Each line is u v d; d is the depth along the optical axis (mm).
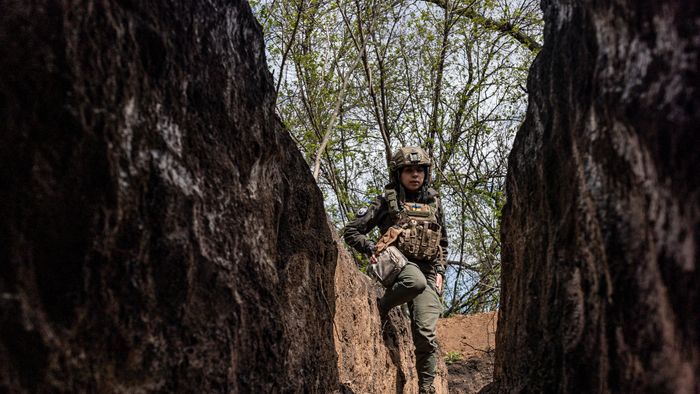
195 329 2283
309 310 3510
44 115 1785
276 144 3025
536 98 2898
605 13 2207
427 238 5242
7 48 1746
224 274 2475
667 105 1818
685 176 1736
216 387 2393
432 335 5340
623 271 2008
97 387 1867
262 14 7051
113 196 1924
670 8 1853
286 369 3045
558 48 2678
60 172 1808
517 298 2928
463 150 12352
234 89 2695
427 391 5328
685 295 1715
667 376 1784
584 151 2291
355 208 11883
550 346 2490
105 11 1987
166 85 2238
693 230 1694
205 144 2445
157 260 2119
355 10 9508
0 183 1700
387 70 11594
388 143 9797
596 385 2166
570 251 2381
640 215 1943
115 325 1945
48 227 1777
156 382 2098
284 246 3375
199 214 2350
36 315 1711
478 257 11273
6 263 1679
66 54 1832
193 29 2430
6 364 1615
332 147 10414
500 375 3143
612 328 2068
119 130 1976
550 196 2621
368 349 5332
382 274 5152
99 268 1885
